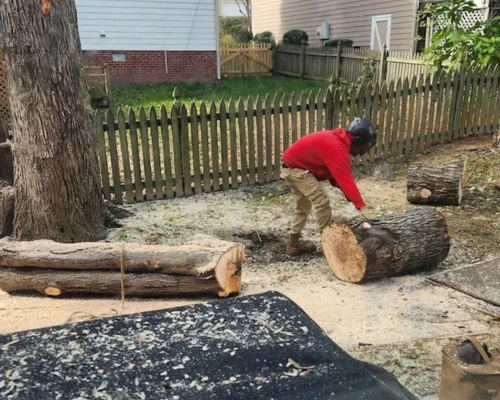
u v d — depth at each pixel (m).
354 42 19.75
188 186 6.90
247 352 2.11
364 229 4.34
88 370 1.98
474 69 9.25
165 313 2.48
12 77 4.70
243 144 7.11
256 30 27.94
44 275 4.14
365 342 3.43
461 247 5.16
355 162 7.91
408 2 16.39
